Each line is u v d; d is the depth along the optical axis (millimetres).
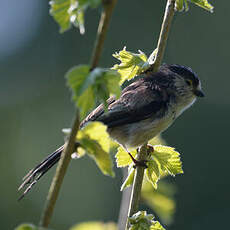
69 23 3541
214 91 16281
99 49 3510
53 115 15000
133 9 16109
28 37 16297
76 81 3471
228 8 16672
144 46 15992
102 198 13977
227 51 16625
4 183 13266
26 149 14133
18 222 12727
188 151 13953
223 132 14258
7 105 15016
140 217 4781
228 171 13812
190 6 16594
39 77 15742
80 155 3758
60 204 13961
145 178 5891
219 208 13320
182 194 13367
